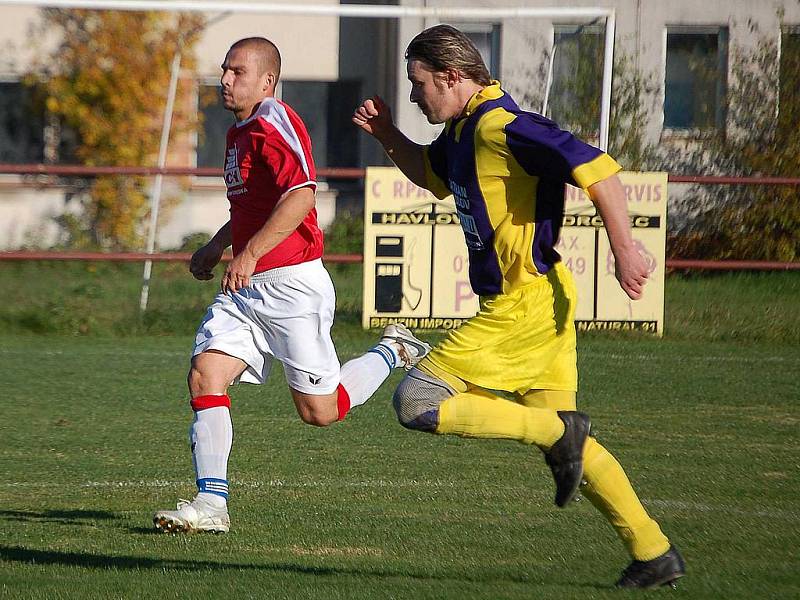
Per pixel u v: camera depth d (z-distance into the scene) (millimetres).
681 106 64188
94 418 27328
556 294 13852
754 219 56531
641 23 61969
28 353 36969
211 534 17406
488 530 17797
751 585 14477
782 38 61281
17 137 67562
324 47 68438
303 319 17625
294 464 22797
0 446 24297
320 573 15078
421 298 40781
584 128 57531
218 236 19047
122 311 44250
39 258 41531
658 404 29703
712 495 20438
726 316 44500
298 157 16844
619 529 14109
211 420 17125
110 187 63625
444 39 13977
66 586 14172
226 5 39594
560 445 13562
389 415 28141
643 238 41188
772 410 29016
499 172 13570
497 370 13742
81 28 64625
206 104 67625
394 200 40562
